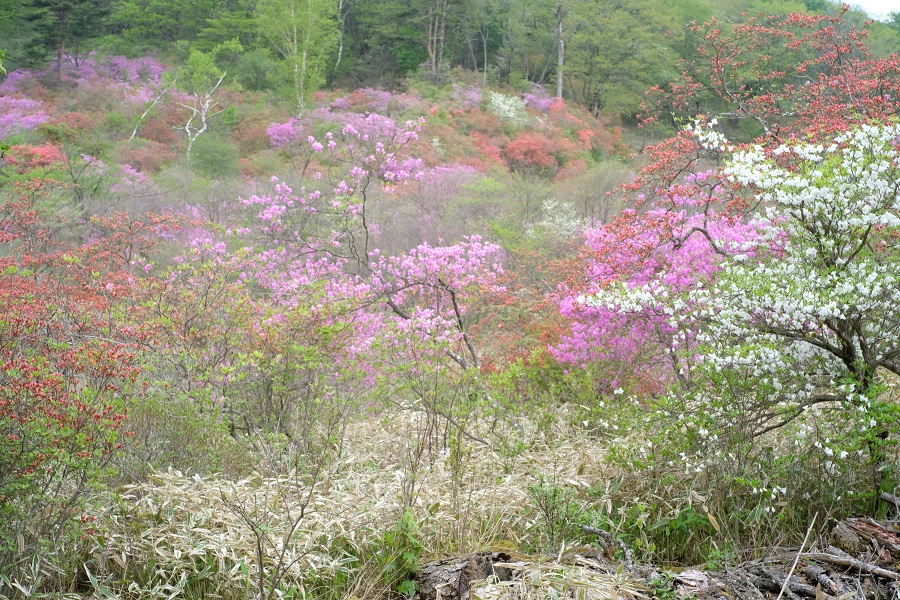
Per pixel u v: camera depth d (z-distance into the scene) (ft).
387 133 85.46
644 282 23.06
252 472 16.48
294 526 12.00
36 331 15.05
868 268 14.90
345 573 12.28
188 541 12.40
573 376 21.85
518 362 22.18
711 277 22.17
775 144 23.47
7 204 35.19
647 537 14.29
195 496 13.79
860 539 12.44
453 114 115.24
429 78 144.87
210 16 156.76
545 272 36.96
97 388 13.62
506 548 12.64
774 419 17.26
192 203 60.49
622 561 12.51
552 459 17.38
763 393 14.83
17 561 11.23
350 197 28.35
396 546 12.31
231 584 11.91
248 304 19.81
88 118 97.60
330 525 13.17
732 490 14.43
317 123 98.17
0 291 21.08
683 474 15.14
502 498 15.10
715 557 12.89
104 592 11.29
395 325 18.79
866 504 14.37
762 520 13.92
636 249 22.48
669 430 15.07
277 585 11.35
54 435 11.23
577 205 59.31
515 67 170.19
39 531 11.72
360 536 13.15
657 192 24.38
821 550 12.64
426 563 12.60
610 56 148.87
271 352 18.90
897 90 27.89
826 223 15.69
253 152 98.37
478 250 29.40
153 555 12.34
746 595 11.08
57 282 24.85
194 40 155.12
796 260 15.96
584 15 157.69
